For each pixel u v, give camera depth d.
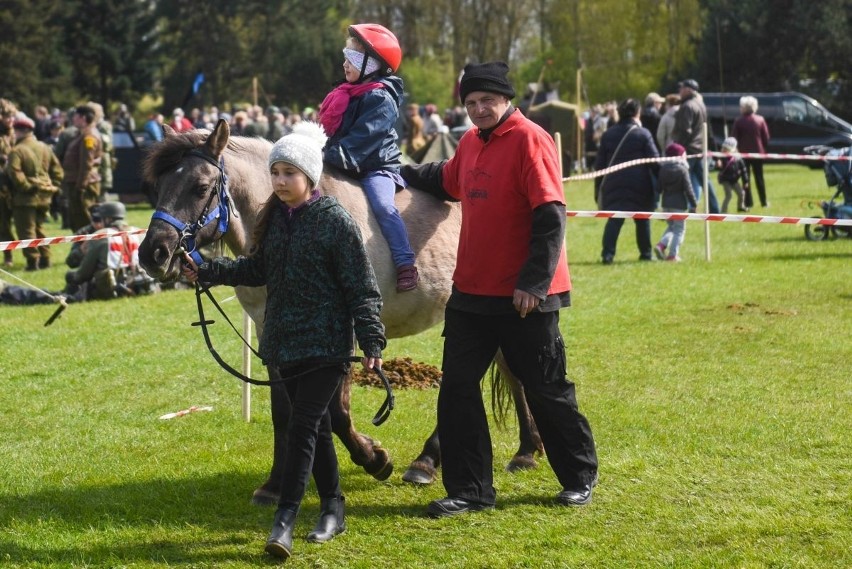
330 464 5.31
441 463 5.89
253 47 57.69
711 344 9.56
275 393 5.72
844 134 30.91
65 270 15.12
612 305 11.45
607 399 7.83
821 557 4.93
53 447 7.00
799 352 9.18
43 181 15.01
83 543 5.34
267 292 5.15
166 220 5.32
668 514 5.53
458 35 55.44
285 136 5.07
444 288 6.33
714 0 41.53
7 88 46.69
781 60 40.66
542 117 29.27
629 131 14.13
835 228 16.11
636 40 51.06
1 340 10.23
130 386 8.59
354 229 5.05
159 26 56.38
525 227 5.53
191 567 5.01
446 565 4.96
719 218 10.00
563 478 5.77
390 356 9.41
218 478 6.32
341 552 5.16
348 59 6.11
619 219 14.30
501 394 6.51
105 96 53.44
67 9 50.88
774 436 6.85
